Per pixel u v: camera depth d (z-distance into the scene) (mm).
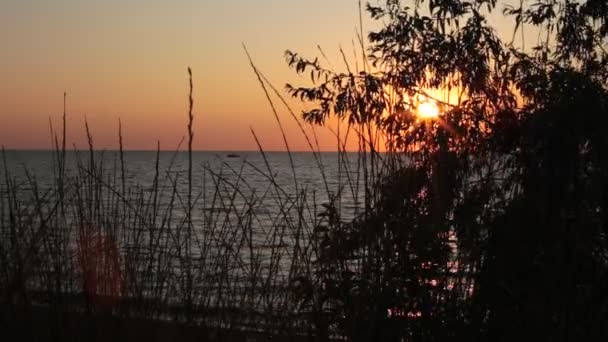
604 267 4449
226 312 4215
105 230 4301
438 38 5480
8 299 4207
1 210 4410
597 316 4402
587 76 4863
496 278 4617
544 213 4531
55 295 4211
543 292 4441
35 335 4105
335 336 4598
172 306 4234
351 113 5270
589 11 5621
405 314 4617
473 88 5391
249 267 4383
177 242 4285
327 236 4664
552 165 4535
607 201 4543
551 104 4711
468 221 4766
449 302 4719
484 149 5137
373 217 4625
